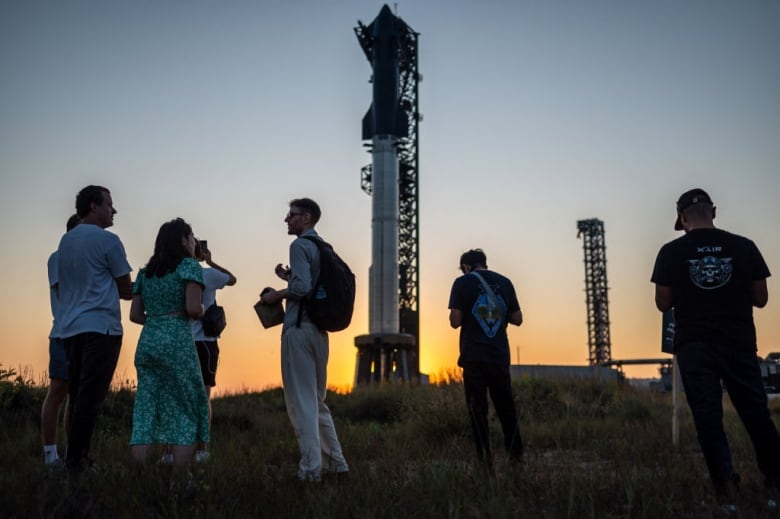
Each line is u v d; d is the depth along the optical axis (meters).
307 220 7.14
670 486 5.93
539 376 21.67
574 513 5.25
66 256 6.94
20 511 5.14
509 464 7.18
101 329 6.81
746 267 6.17
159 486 5.56
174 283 6.72
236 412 15.01
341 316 6.89
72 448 6.55
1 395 11.62
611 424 13.59
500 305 7.88
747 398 6.09
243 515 5.17
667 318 10.55
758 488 6.09
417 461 8.07
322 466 6.86
